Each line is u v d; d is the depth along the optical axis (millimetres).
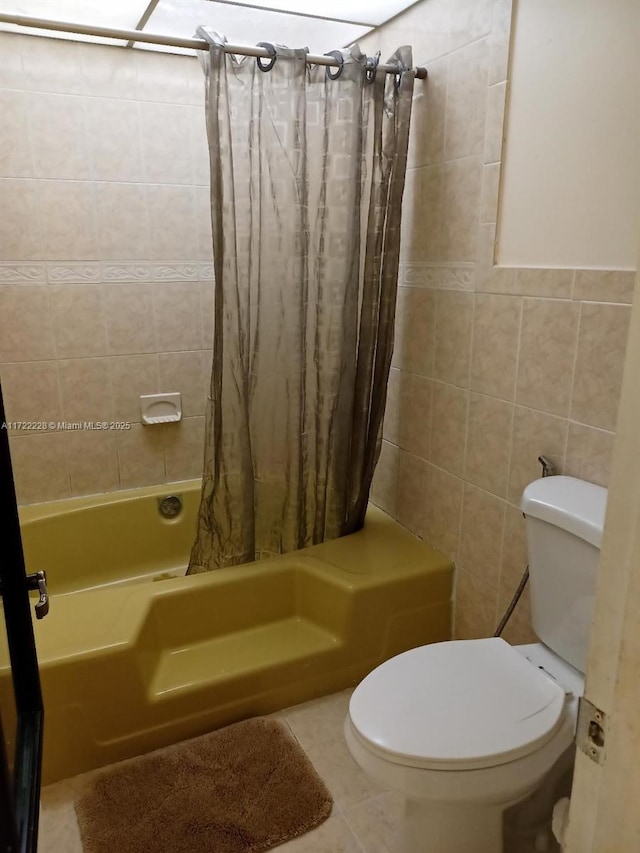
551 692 1262
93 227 2172
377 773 1149
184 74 2154
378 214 1853
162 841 1387
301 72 1672
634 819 493
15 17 1527
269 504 2027
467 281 1750
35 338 2189
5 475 1035
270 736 1692
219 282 1737
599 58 1281
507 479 1688
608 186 1302
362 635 1878
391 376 2176
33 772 963
